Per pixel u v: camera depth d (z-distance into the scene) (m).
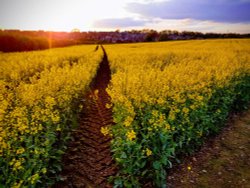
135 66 16.92
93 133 8.32
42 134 6.38
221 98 9.12
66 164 6.51
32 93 8.05
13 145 5.27
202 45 45.06
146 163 5.80
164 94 8.16
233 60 17.62
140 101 7.65
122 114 7.30
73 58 26.02
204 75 11.09
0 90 9.44
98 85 16.28
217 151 7.37
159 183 5.54
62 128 7.04
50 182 5.46
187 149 7.05
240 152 7.34
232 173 6.36
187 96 8.34
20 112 6.25
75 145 7.45
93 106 11.12
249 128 9.09
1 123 5.77
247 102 11.30
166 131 5.91
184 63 18.08
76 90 10.05
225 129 8.94
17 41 52.81
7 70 15.95
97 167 6.46
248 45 41.53
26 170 4.91
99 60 24.39
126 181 5.57
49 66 19.69
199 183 5.96
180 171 6.38
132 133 5.43
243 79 12.02
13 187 4.17
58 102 8.28
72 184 5.80
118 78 10.87
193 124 6.99
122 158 5.88
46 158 5.57
